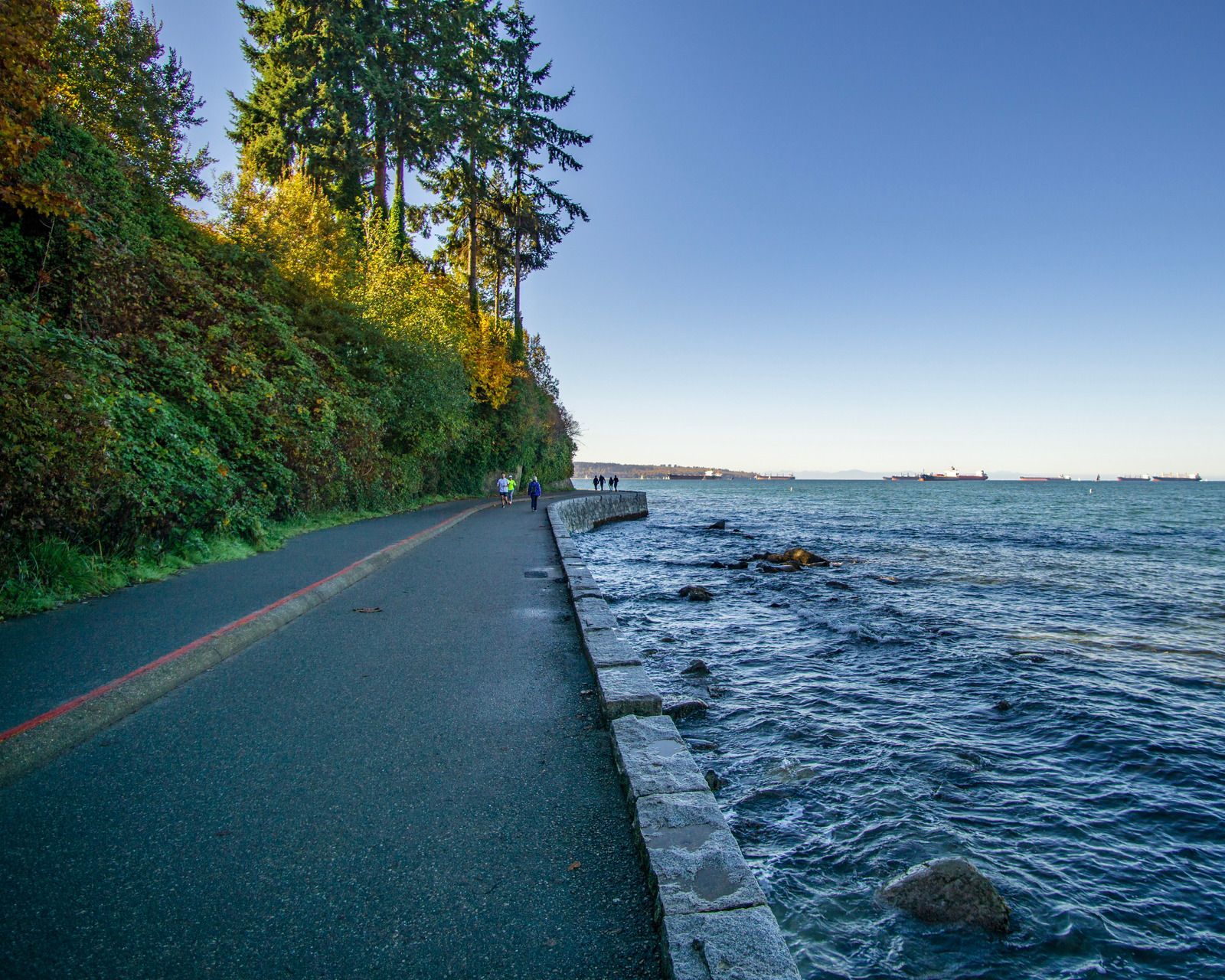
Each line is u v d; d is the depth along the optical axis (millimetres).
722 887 2299
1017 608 13867
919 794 4926
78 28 16359
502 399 41500
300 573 9391
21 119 7074
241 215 20609
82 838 2764
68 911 2281
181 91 19734
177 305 13406
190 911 2303
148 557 9188
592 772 3506
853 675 8234
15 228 10305
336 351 22016
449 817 3006
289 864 2602
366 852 2705
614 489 77125
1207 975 3150
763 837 4223
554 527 19094
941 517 55781
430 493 33375
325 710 4359
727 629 10766
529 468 53969
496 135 39125
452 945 2170
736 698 7145
